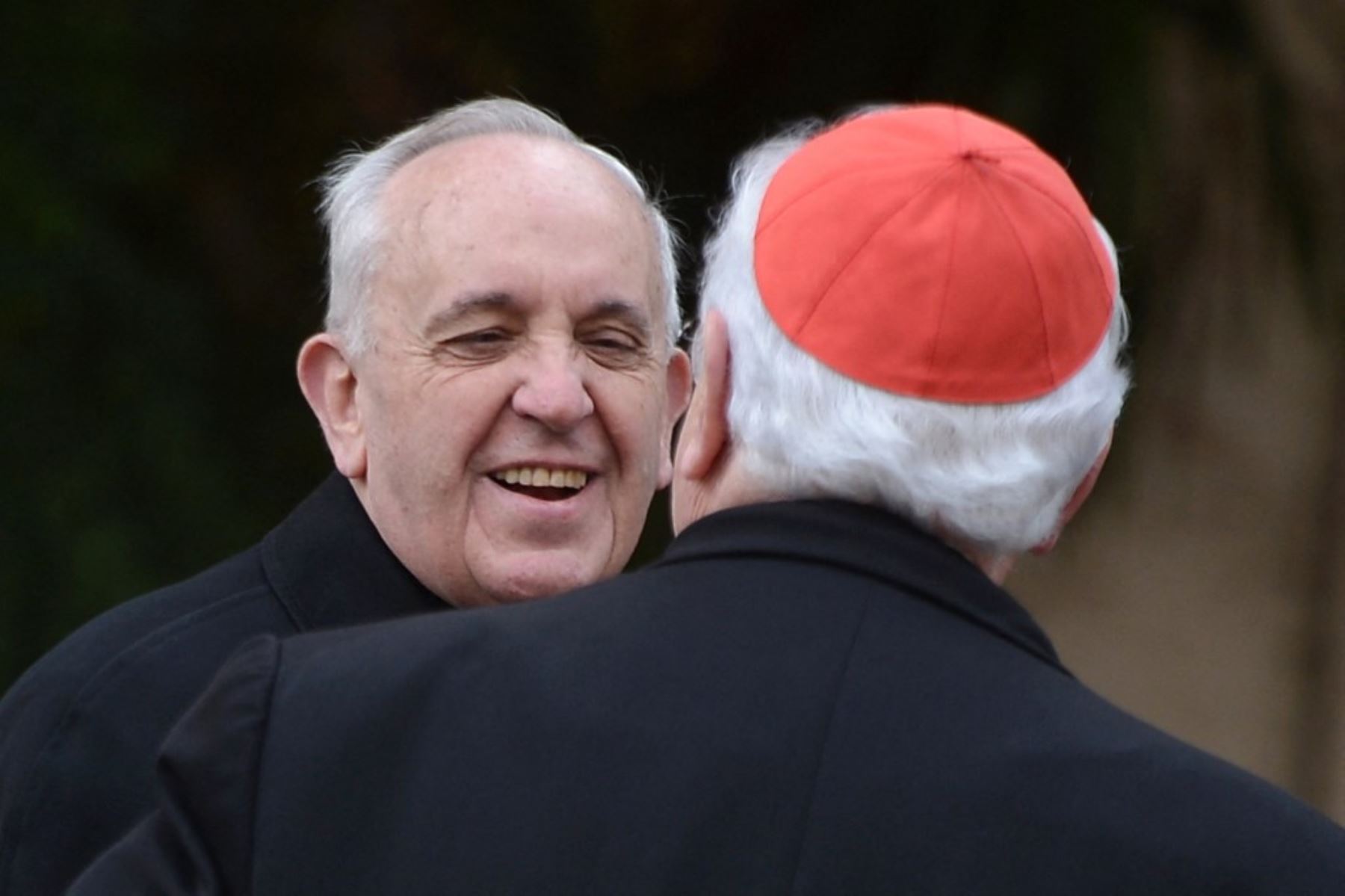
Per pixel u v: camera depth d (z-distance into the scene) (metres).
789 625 5.21
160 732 7.35
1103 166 16.61
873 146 5.57
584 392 7.63
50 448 15.53
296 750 5.25
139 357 16.22
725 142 18.02
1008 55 16.75
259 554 8.14
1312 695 18.61
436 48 18.38
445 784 5.13
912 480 5.25
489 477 7.73
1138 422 17.78
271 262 17.80
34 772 7.33
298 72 18.14
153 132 16.78
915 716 5.05
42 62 16.41
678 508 5.85
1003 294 5.24
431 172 7.82
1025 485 5.29
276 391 17.25
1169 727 18.53
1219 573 18.47
